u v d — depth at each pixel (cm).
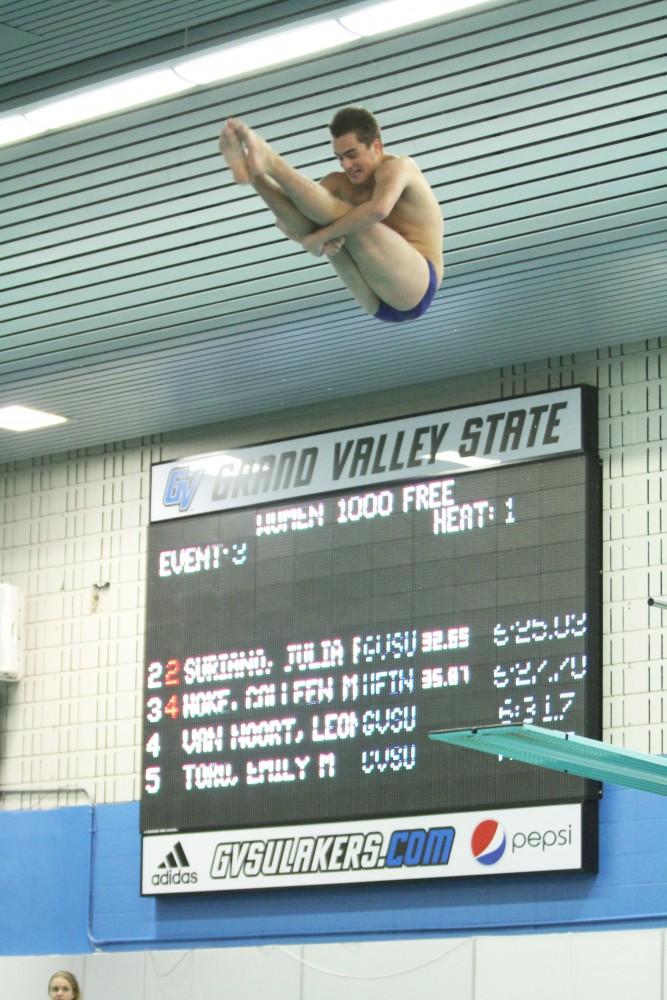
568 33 1070
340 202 809
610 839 1422
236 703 1620
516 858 1442
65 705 1791
